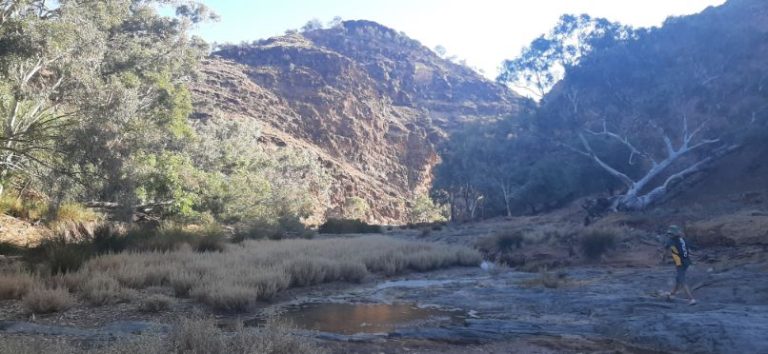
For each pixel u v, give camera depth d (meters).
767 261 14.16
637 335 8.06
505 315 10.20
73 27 20.25
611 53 43.34
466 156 60.62
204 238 19.41
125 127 18.56
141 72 30.98
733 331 7.77
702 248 17.78
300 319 9.88
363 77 151.88
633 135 42.50
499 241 23.38
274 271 13.34
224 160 45.81
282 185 58.88
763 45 40.28
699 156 39.66
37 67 21.75
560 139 46.25
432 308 11.18
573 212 41.75
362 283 15.31
